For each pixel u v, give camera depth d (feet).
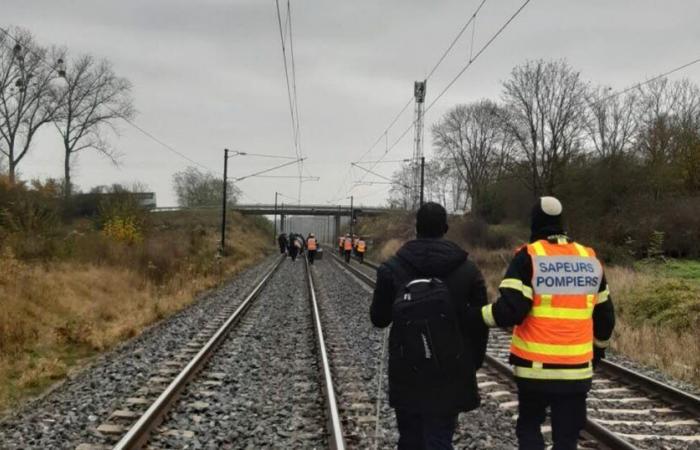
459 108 287.48
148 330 52.47
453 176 323.16
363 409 27.32
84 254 83.46
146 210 126.82
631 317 57.00
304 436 23.56
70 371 36.81
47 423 25.45
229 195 384.27
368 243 263.08
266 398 29.55
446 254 14.56
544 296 14.38
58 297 55.98
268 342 46.09
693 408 28.12
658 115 184.34
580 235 121.70
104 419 26.07
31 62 196.65
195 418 25.90
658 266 93.97
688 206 111.34
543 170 179.83
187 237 148.66
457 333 14.08
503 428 24.66
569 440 14.58
